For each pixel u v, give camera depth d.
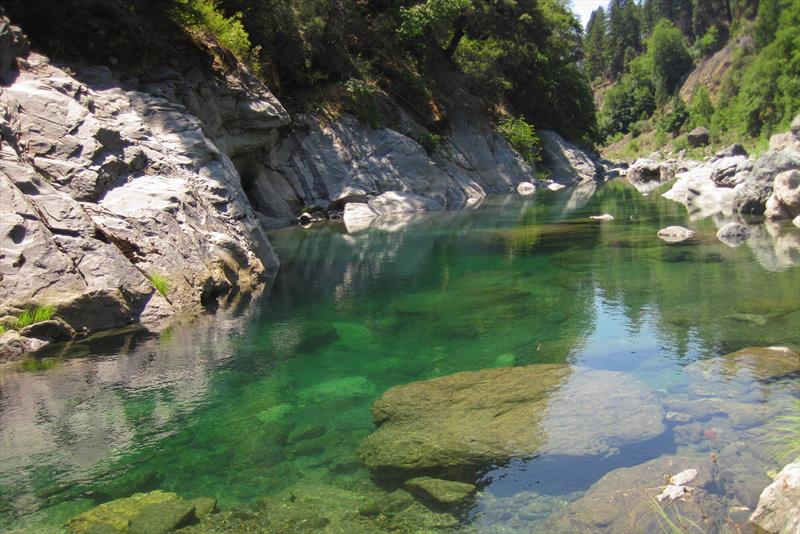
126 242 9.94
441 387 6.28
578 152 44.84
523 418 5.40
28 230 8.70
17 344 7.81
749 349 6.93
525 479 4.49
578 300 9.85
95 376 7.04
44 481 4.78
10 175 9.13
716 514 3.78
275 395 6.47
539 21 41.84
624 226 17.98
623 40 125.12
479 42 41.34
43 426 5.77
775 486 3.71
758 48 63.16
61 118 10.52
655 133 86.06
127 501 4.44
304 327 8.99
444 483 4.48
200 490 4.61
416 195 26.22
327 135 25.58
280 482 4.69
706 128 65.81
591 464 4.63
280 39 24.91
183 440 5.46
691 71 95.62
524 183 35.28
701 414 5.35
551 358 7.28
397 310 9.84
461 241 16.86
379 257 14.91
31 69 11.46
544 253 14.29
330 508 4.29
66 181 10.00
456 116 35.34
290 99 25.66
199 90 17.56
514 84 45.06
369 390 6.58
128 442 5.43
